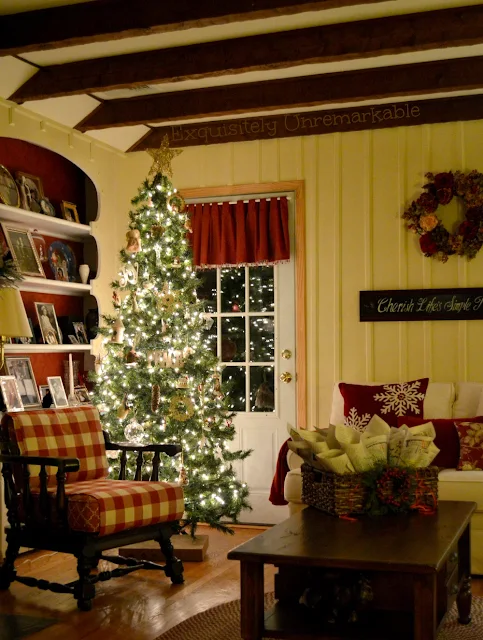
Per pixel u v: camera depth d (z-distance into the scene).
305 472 3.60
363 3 3.60
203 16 3.79
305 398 5.86
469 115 5.48
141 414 5.17
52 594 4.12
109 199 6.16
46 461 3.90
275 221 5.93
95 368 5.91
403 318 5.63
